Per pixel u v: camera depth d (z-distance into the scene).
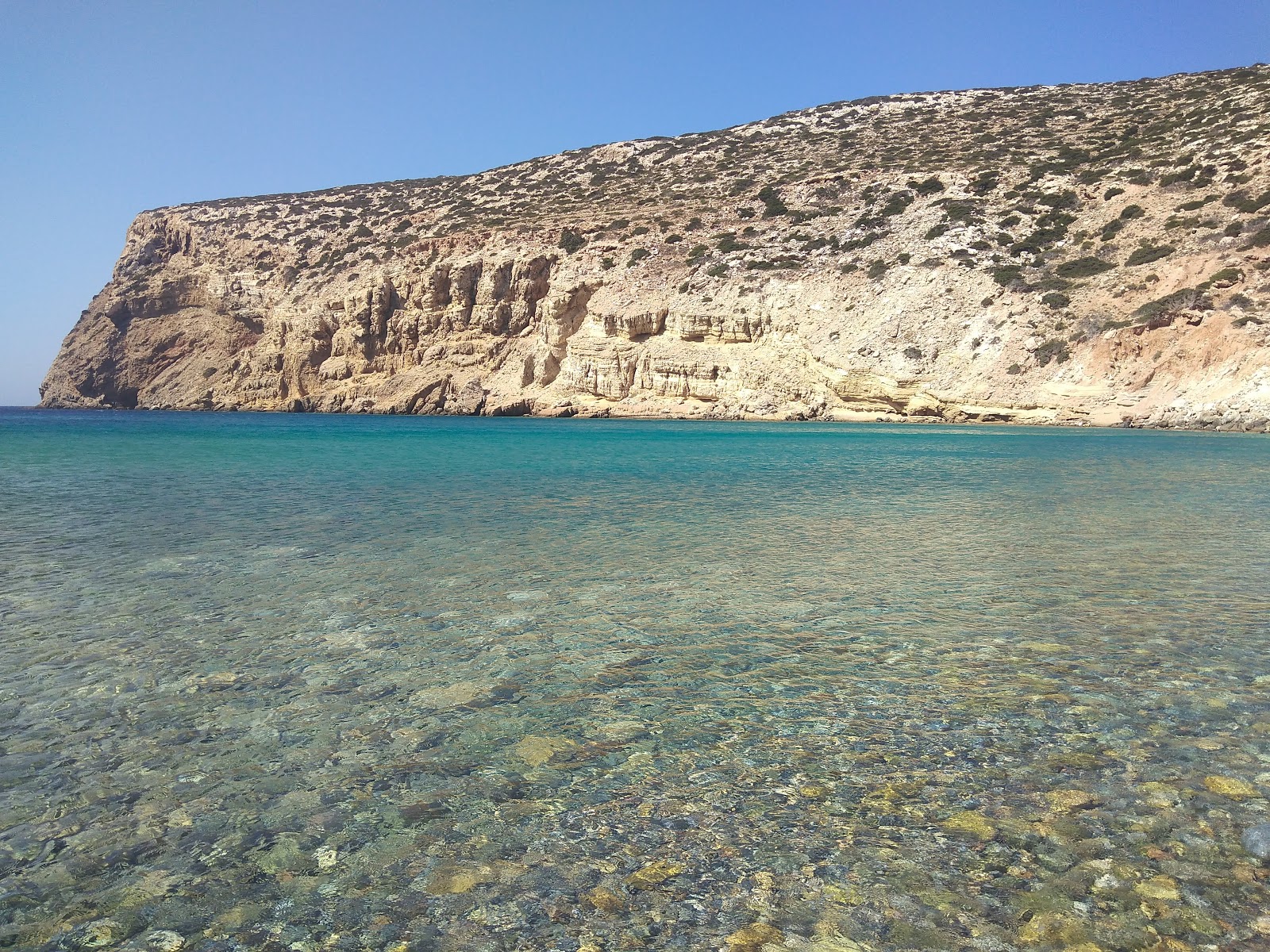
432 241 79.50
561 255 72.88
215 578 10.07
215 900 3.81
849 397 57.25
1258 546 12.09
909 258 60.97
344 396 76.75
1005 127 83.44
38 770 5.07
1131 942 3.45
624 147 103.56
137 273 100.88
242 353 87.69
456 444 35.78
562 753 5.32
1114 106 83.88
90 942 3.51
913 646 7.42
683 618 8.37
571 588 9.64
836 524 14.32
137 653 7.28
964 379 52.97
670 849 4.20
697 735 5.55
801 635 7.79
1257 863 3.98
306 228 96.81
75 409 95.00
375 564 10.93
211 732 5.64
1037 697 6.14
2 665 6.96
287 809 4.61
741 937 3.51
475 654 7.29
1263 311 45.28
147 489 19.30
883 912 3.67
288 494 18.41
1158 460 27.47
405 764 5.17
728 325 62.44
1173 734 5.46
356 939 3.54
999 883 3.87
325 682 6.59
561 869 4.04
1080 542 12.48
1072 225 60.38
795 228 69.56
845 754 5.23
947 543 12.47
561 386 67.31
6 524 14.03
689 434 43.69
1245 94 69.19
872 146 85.69
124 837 4.33
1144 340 48.19
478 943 3.49
